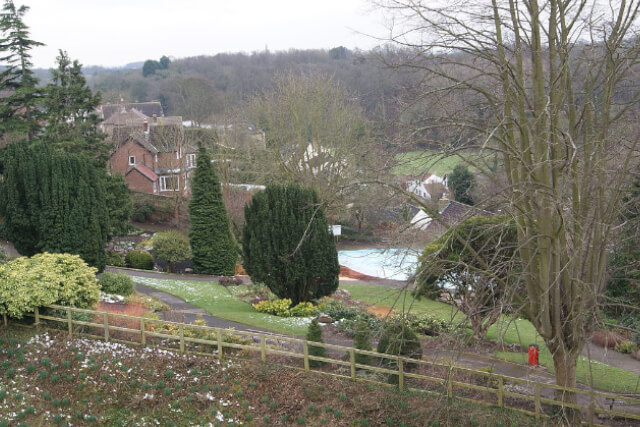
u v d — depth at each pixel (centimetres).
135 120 6912
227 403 1457
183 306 2516
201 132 5884
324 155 3784
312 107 3812
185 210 5066
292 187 2486
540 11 1088
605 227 1188
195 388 1505
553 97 1166
